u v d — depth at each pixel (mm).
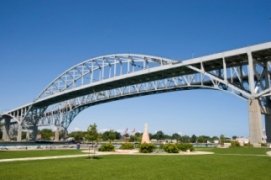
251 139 51562
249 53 52188
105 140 105875
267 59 54281
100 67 87938
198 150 53906
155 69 68750
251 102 51812
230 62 58875
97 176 18578
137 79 77188
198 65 62344
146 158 33688
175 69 66000
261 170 22500
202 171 21625
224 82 56500
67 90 96000
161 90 75875
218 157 34906
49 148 58531
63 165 24500
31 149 53562
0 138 149250
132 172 20688
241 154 39781
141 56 74750
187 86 68688
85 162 27672
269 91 50688
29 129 124625
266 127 55969
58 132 110375
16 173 19281
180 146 49844
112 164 25938
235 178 18562
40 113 119250
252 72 52062
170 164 26359
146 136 58531
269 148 48125
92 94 96188
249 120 51938
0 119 136375
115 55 81688
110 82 81250
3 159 30297
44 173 19453
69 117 109500
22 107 120375
